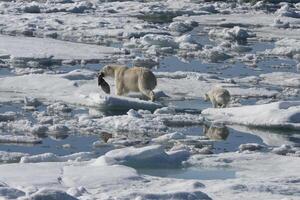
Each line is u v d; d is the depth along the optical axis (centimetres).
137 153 3566
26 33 10469
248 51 9462
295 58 8838
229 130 4669
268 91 6147
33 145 4131
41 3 15688
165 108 5125
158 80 6462
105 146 4131
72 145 4144
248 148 4134
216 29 12012
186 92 5997
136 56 8462
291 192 2962
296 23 13062
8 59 7762
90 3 15312
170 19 13788
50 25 11456
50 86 5903
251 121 4812
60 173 3164
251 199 2786
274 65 8106
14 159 3728
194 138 4388
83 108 5253
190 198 2622
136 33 10681
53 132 4472
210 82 6550
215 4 16650
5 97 5562
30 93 5719
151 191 2848
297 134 4631
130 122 4678
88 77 6481
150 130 4569
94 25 11619
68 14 13675
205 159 3722
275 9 16312
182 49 9400
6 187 2542
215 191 2931
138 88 5416
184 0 17312
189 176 3384
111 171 3186
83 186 2942
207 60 8394
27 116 4919
